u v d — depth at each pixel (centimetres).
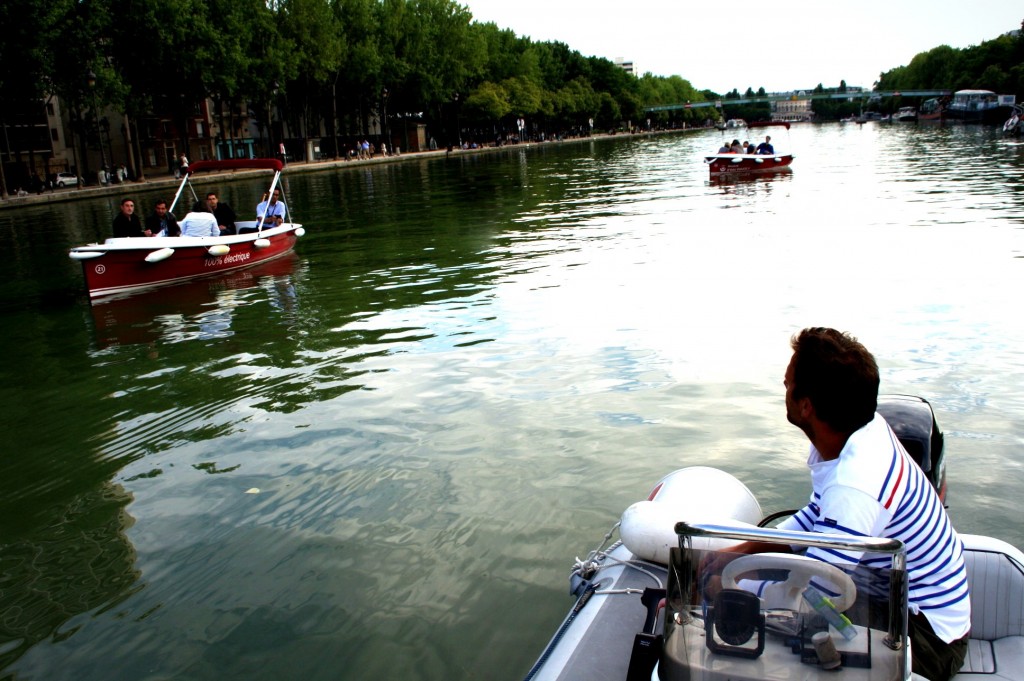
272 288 1339
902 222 1725
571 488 539
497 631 395
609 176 3972
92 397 805
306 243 1895
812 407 247
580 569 362
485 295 1163
